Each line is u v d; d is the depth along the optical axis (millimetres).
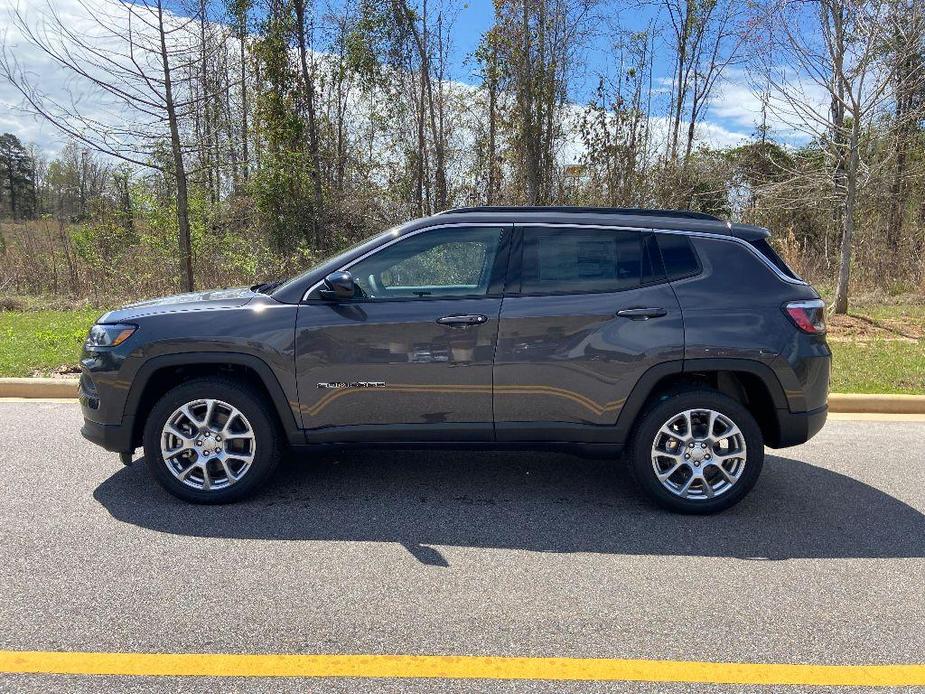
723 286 4227
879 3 10820
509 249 4285
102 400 4227
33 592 3238
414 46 17641
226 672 2672
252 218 16688
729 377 4582
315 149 17219
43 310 13953
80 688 2562
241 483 4297
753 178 16797
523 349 4164
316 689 2582
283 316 4184
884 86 11250
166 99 11062
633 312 4145
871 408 7082
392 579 3439
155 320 4195
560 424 4246
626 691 2609
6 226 20641
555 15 15758
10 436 5766
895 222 16250
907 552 3854
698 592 3365
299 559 3635
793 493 4770
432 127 17719
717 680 2684
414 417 4258
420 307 4191
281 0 16219
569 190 16875
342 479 4863
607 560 3699
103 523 4035
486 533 4020
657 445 4270
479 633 2973
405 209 17859
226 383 4219
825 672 2742
